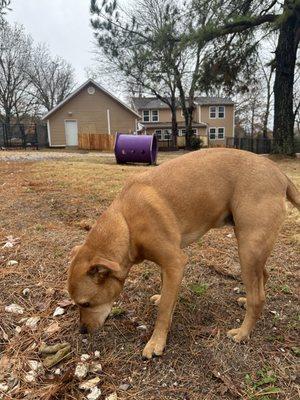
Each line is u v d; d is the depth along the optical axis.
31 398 2.12
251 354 2.46
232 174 2.62
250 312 2.59
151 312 3.00
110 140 31.70
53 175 9.57
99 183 8.13
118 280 2.46
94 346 2.58
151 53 23.22
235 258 3.96
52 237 4.50
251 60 20.22
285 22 16.38
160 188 2.52
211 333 2.70
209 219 2.67
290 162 16.58
